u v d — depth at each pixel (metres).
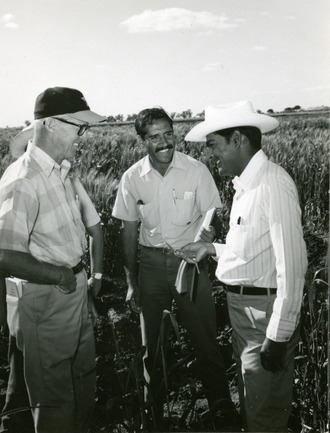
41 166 2.23
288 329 1.99
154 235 2.87
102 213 4.80
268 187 2.02
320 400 2.62
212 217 2.70
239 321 2.22
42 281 2.20
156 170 2.84
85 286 2.44
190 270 2.73
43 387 2.34
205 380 2.85
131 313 3.86
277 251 1.98
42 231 2.24
